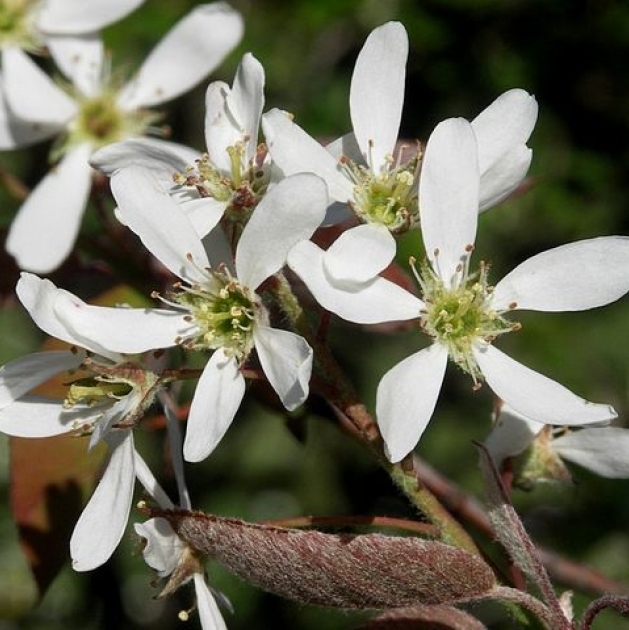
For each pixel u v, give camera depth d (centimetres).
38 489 19
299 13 32
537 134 33
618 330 31
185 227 16
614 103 33
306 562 15
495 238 33
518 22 33
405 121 33
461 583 15
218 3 22
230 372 16
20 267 21
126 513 16
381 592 15
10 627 32
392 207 17
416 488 16
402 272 19
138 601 33
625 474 18
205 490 33
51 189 22
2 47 22
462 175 16
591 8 33
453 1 33
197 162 17
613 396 31
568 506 30
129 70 29
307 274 16
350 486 32
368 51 17
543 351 31
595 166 33
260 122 17
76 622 33
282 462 33
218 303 17
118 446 16
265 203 16
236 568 16
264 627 32
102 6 22
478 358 16
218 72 32
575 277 17
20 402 17
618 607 15
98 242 22
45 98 22
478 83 33
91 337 16
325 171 17
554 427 18
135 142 18
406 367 16
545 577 16
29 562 19
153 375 16
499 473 17
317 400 20
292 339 16
